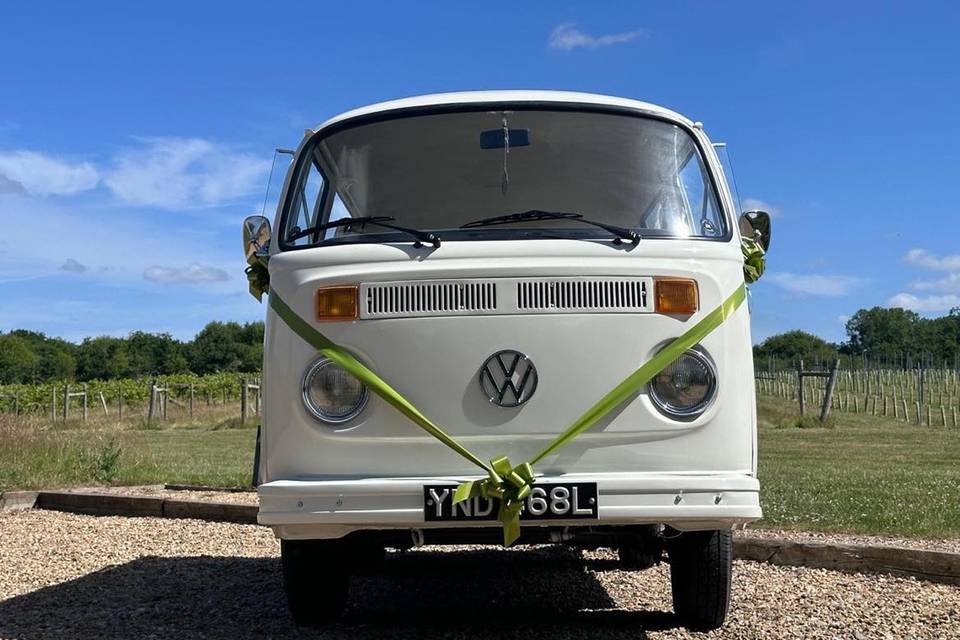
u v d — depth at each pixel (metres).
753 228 4.93
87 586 6.09
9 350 105.38
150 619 5.19
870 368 46.59
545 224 4.34
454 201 4.51
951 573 5.76
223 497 10.14
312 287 4.17
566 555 6.89
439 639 4.63
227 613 5.31
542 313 4.04
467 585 6.00
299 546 4.56
